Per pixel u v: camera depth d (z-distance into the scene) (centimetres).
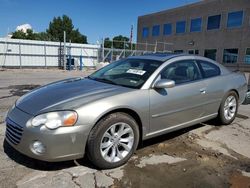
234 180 323
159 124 388
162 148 408
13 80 1265
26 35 6138
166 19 3703
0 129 456
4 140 404
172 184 308
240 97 554
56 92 357
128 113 353
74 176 313
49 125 296
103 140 325
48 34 6469
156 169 341
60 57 2584
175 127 416
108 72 448
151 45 3681
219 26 2958
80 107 311
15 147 318
